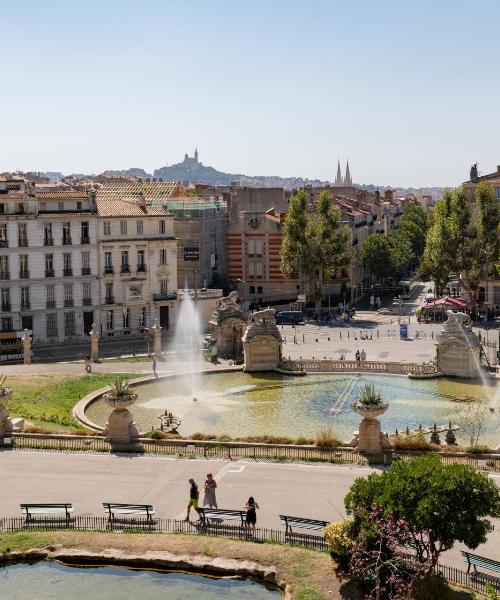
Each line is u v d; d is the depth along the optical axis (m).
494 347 95.81
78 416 62.44
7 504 40.84
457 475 30.30
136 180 197.00
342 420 63.75
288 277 134.38
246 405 69.44
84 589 32.66
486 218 123.44
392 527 28.75
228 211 160.25
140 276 111.00
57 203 105.88
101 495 42.00
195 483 40.88
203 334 110.88
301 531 36.78
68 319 107.06
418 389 75.38
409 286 172.00
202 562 33.66
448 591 29.69
